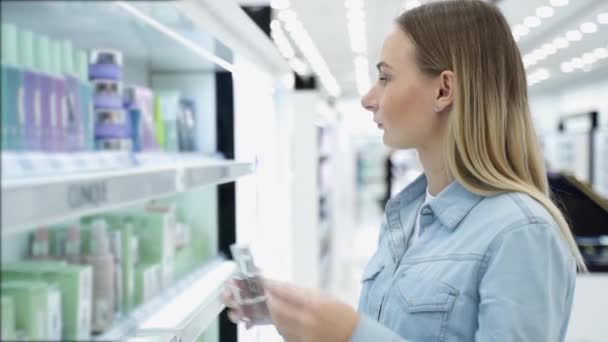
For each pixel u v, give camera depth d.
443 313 1.20
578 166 8.77
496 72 1.26
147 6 1.08
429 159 1.41
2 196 0.59
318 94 6.29
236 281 1.36
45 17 1.16
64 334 1.02
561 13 4.04
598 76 7.54
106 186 0.80
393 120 1.36
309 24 4.78
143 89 1.49
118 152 1.06
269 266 3.59
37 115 0.91
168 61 1.86
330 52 6.13
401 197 1.57
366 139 20.53
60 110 0.98
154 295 1.48
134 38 1.42
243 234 2.43
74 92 1.05
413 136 1.37
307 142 5.93
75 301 1.02
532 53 5.46
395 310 1.31
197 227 2.14
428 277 1.26
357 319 1.19
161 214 1.57
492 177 1.24
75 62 1.17
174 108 1.75
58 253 1.21
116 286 1.29
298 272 5.90
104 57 1.24
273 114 3.62
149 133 1.50
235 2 1.34
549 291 1.13
